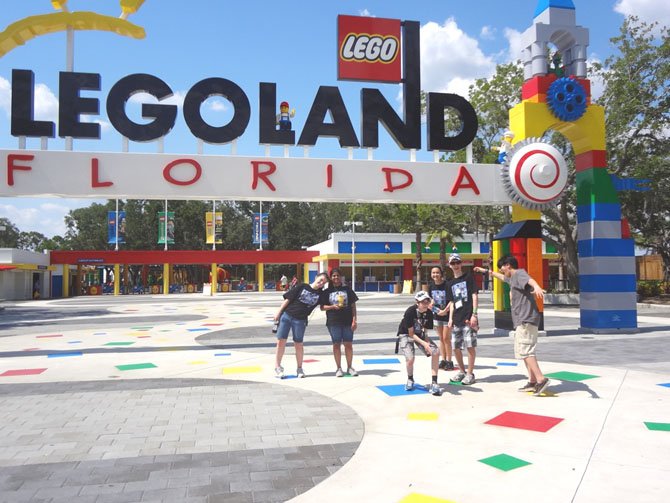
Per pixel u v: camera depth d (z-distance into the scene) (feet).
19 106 37.68
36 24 37.58
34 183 37.73
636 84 79.10
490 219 96.43
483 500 12.66
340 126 41.83
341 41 43.16
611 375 27.14
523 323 23.34
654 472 14.20
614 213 45.34
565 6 45.75
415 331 24.41
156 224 230.48
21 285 150.61
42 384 27.07
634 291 45.50
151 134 39.04
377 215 110.42
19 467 15.26
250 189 40.45
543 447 16.38
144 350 39.75
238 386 26.14
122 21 38.42
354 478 14.19
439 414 20.39
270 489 13.57
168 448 16.88
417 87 43.83
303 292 28.17
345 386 25.79
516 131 45.52
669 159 82.64
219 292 187.93
